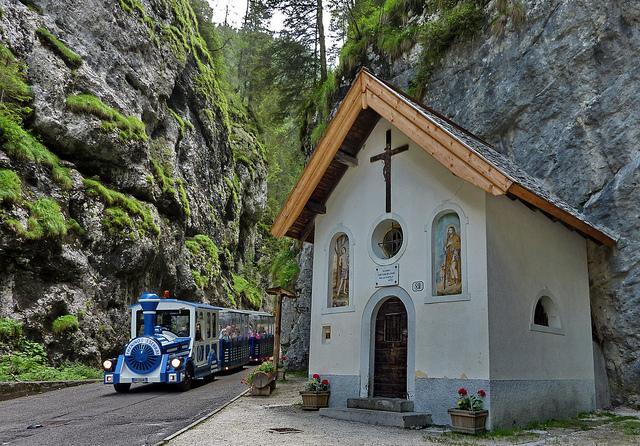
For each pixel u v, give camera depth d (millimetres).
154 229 25656
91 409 11977
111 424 9859
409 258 11766
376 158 12938
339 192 13742
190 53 36719
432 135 10742
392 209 12344
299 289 24000
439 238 11422
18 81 20875
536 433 9516
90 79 24641
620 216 13070
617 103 13734
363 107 12086
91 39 26000
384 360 12023
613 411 12297
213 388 17109
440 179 11492
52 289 19969
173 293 29297
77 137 22922
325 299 13445
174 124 31781
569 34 14969
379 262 12328
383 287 12188
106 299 22516
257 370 15406
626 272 12766
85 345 20484
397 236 12625
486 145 14445
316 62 30141
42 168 21000
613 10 14164
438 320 10922
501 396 10000
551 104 15062
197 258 32344
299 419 10820
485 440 8867
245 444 8055
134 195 25922
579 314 12609
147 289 26203
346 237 13508
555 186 14469
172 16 35094
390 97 11539
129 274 24172
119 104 25906
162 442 8000
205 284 32281
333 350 12906
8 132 20016
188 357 16766
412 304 11492
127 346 15312
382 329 12219
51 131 22297
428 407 10703
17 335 18062
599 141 13875
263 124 54000
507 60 16453
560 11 15242
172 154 30719
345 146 13359
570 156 14352
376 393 11961
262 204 48219
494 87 16609
